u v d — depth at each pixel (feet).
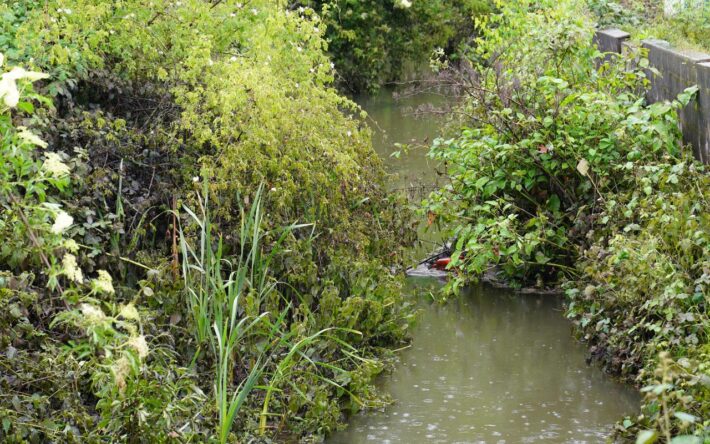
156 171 24.34
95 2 26.68
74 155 23.27
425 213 30.42
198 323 20.38
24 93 17.16
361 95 73.61
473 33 80.74
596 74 30.96
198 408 18.75
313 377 21.21
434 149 31.42
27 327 17.76
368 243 26.68
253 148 23.39
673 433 17.39
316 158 25.55
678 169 24.66
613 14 43.73
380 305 24.20
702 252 21.74
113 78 24.94
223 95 23.48
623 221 26.00
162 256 23.45
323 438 19.85
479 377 22.93
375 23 75.36
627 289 22.62
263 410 19.60
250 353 21.24
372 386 22.00
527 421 20.42
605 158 28.12
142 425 16.48
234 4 29.01
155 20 27.40
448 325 26.61
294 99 27.37
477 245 26.99
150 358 19.34
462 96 35.63
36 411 16.94
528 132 29.48
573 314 24.99
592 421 20.30
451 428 20.20
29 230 14.97
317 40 29.43
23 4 27.86
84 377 18.83
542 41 30.78
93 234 22.03
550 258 28.22
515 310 27.50
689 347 19.62
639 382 21.75
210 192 23.00
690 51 30.30
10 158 15.97
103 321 14.16
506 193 30.09
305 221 25.22
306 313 22.56
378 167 29.58
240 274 21.43
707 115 26.96
